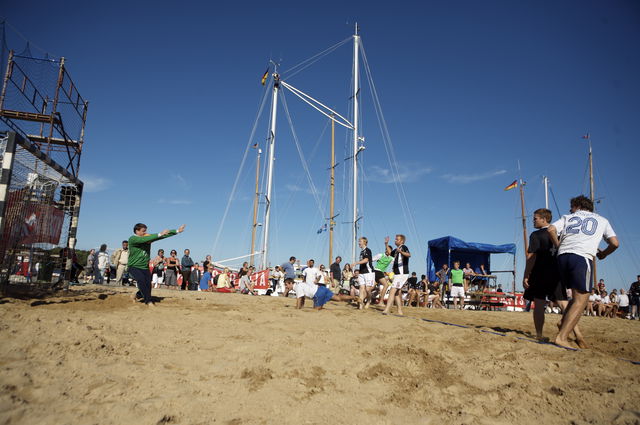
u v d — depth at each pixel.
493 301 16.97
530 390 3.19
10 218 7.00
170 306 7.30
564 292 5.30
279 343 4.43
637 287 17.77
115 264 16.19
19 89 8.38
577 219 4.76
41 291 7.88
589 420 2.67
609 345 5.37
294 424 2.52
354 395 3.09
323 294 8.64
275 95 27.73
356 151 23.88
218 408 2.66
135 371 3.18
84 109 9.95
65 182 8.85
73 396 2.58
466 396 3.11
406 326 6.01
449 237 17.92
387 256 9.95
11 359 3.12
